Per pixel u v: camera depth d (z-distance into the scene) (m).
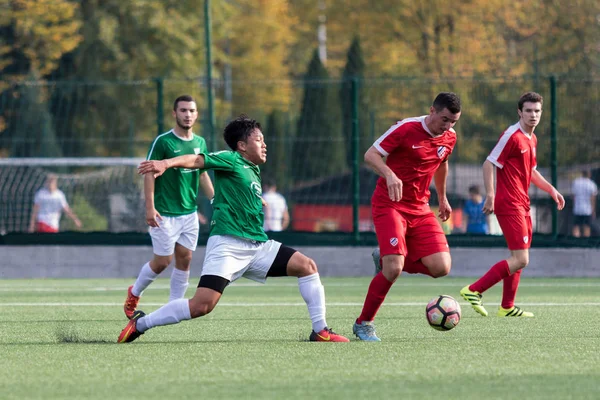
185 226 28.66
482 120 46.97
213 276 21.05
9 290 39.75
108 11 101.38
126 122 69.06
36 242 48.53
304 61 155.62
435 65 101.88
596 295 36.09
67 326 25.92
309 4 135.62
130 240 48.47
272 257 21.70
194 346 20.95
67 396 14.88
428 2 104.62
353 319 27.88
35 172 56.28
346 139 47.62
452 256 46.75
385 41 108.12
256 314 29.08
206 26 52.56
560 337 22.62
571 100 45.94
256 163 21.39
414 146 22.03
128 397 14.77
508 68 99.06
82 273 47.75
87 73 98.06
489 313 29.34
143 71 101.56
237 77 132.25
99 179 58.28
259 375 16.75
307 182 48.44
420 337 22.72
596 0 100.00
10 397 14.84
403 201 22.45
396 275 21.86
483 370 17.22
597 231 46.56
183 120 28.41
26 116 57.09
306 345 21.05
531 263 46.47
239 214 21.16
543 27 101.56
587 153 46.12
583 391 15.15
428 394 14.91
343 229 48.03
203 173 29.28
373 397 14.67
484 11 103.31
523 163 28.17
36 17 88.94
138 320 21.53
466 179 46.94
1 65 89.12
